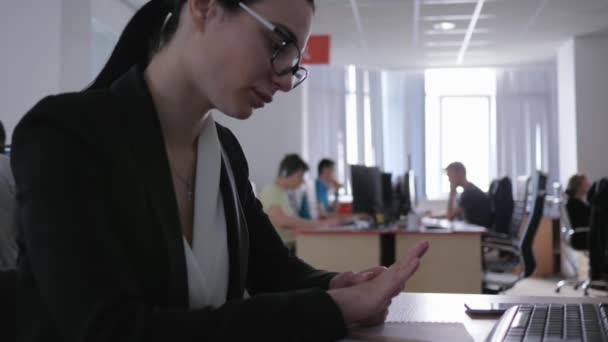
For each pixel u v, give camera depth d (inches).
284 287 40.0
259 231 40.9
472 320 36.1
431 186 406.0
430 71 410.6
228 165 36.2
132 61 33.5
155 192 28.8
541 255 304.5
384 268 38.8
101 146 27.5
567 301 41.1
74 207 25.1
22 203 25.4
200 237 31.4
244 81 28.4
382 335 31.5
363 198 189.0
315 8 30.0
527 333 28.1
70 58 162.6
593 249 209.5
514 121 398.9
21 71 143.0
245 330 25.1
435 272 161.8
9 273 31.8
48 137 26.1
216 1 28.2
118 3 204.1
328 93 392.8
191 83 30.4
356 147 398.3
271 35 28.0
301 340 25.9
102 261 24.7
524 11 275.9
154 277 28.4
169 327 24.2
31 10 146.8
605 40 317.4
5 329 30.8
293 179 189.5
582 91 317.7
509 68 399.5
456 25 299.1
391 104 408.2
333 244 167.2
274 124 331.0
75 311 23.4
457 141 409.7
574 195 255.6
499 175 398.0
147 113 29.8
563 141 337.1
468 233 161.2
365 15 282.0
